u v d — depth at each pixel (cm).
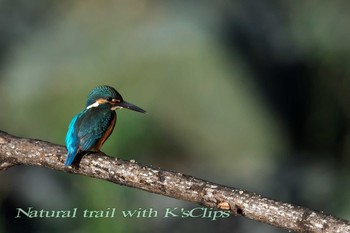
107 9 1739
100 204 1234
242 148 1605
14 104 1605
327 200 1527
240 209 614
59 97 1595
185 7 1711
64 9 1767
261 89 1662
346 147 1625
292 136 1647
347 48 1656
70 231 1387
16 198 1452
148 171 652
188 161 1574
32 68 1656
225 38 1672
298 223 593
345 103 1647
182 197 638
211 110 1612
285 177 1569
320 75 1664
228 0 1719
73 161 679
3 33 1723
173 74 1619
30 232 1428
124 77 1616
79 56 1661
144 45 1653
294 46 1689
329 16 1670
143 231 1362
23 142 704
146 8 1719
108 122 814
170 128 1571
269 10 1712
